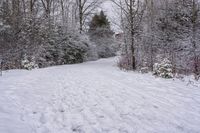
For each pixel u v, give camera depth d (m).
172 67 11.26
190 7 14.46
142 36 15.80
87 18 35.41
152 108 5.60
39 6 26.16
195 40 12.82
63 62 25.14
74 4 34.47
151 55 14.47
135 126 4.48
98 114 5.19
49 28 22.66
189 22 14.93
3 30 16.11
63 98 6.58
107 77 10.76
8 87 7.55
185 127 4.43
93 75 11.62
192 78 10.04
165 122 4.68
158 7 17.89
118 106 5.79
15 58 16.42
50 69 15.27
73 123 4.63
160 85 8.43
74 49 26.95
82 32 32.50
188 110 5.44
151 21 16.91
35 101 6.12
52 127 4.41
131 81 9.46
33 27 19.14
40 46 19.28
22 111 5.22
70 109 5.55
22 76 10.62
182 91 7.38
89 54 31.94
